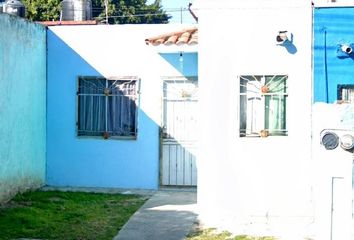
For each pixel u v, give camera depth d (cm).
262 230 925
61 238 870
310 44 1034
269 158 1042
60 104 1303
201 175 1055
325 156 716
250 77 1055
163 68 1263
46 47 1299
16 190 1138
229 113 1049
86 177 1298
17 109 1145
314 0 1031
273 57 1042
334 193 713
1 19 1063
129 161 1284
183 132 1267
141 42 1270
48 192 1209
